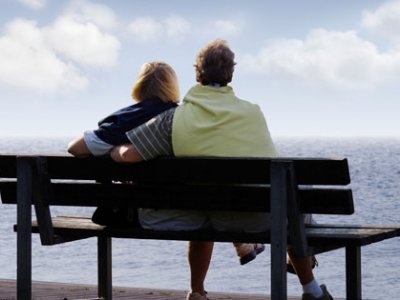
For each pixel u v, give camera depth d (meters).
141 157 3.87
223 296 5.50
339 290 9.36
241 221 3.91
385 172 64.06
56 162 4.05
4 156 4.07
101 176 4.00
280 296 3.59
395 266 11.75
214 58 3.98
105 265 4.68
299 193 3.63
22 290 4.03
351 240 3.57
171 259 12.32
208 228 4.03
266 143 3.95
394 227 3.91
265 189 3.70
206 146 3.88
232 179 3.72
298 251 3.63
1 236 15.98
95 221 4.12
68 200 4.09
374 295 9.05
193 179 3.81
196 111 3.91
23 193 4.02
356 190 38.75
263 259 12.18
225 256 12.68
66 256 12.36
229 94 3.97
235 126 3.89
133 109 4.02
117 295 5.62
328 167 3.52
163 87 4.07
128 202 3.99
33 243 14.30
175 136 3.88
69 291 5.81
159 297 5.55
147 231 3.94
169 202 3.90
